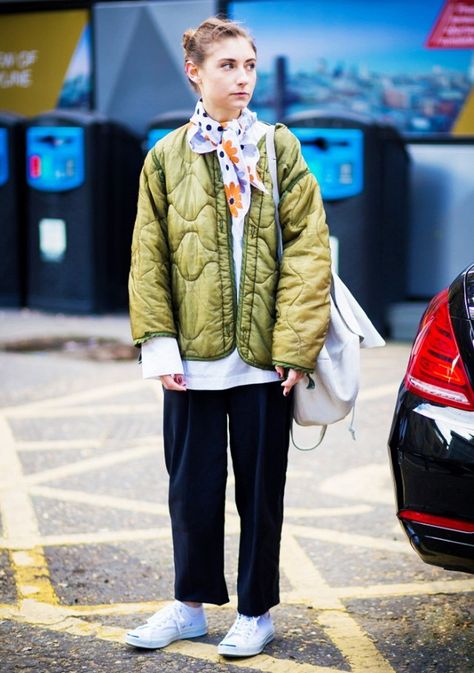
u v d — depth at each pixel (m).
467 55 15.27
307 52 16.12
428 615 5.82
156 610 5.95
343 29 15.84
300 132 13.81
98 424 10.11
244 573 5.30
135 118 17.39
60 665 5.25
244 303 5.06
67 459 8.96
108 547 6.91
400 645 5.46
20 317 16.28
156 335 5.06
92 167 16.02
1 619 5.81
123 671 5.18
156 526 7.32
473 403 4.82
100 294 16.39
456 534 4.78
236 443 5.20
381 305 14.29
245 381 5.09
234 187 5.00
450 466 4.76
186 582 5.36
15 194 16.78
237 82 4.91
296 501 7.82
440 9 15.26
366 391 11.34
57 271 16.50
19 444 9.41
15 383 11.84
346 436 9.62
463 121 15.51
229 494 8.04
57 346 13.95
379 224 14.09
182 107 17.02
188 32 5.07
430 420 4.87
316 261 5.02
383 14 15.59
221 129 4.99
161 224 5.14
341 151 13.76
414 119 15.73
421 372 5.02
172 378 5.09
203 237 5.02
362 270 13.93
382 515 7.50
